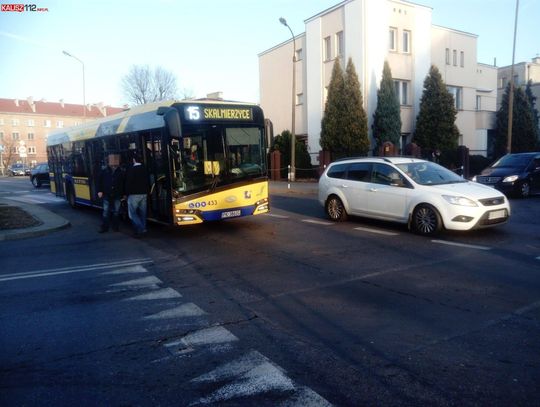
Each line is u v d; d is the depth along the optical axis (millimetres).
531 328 4648
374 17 26109
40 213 14742
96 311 5531
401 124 26688
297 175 28188
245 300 5781
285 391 3518
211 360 4102
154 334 4754
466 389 3482
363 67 26094
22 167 60625
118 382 3748
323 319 5047
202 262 7941
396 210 10172
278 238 9906
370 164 11109
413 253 8086
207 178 10055
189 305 5645
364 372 3793
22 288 6641
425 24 28547
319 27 29016
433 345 4293
